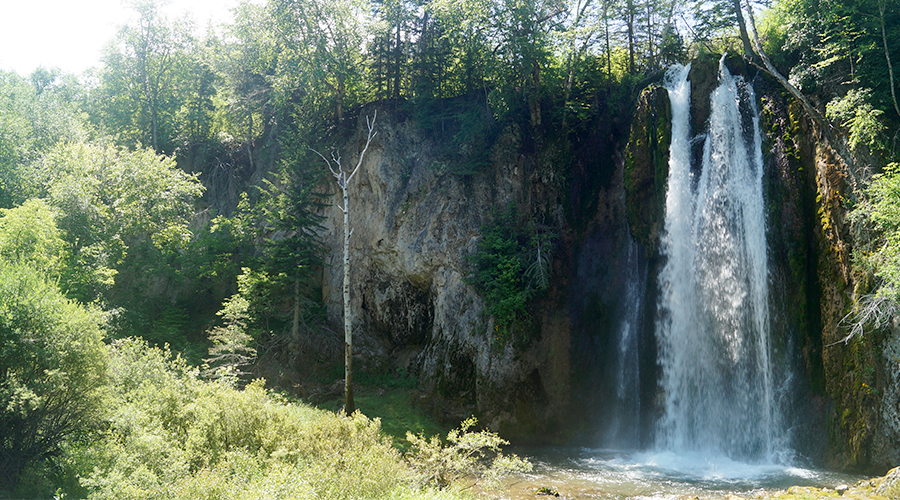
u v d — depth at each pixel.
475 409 27.58
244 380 28.22
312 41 36.94
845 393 19.56
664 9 33.06
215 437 13.71
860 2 22.89
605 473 19.77
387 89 38.88
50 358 13.44
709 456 22.52
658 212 26.02
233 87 42.25
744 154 24.31
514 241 29.47
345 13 37.62
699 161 25.84
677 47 31.06
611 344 27.72
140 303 33.00
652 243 26.16
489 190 32.16
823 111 22.77
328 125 38.41
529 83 32.75
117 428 13.69
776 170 23.09
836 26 23.45
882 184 17.42
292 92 38.06
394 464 12.66
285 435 14.24
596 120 31.06
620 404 26.73
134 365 16.92
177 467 11.83
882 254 17.52
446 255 31.42
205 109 47.22
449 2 31.81
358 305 35.03
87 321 14.70
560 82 33.62
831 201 20.97
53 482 12.57
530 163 32.19
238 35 40.09
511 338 27.98
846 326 19.61
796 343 21.36
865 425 18.72
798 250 21.88
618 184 29.33
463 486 13.98
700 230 24.75
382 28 36.78
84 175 30.92
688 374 24.23
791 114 23.39
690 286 24.70
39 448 13.17
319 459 12.78
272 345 30.25
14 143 32.38
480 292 29.75
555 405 27.33
